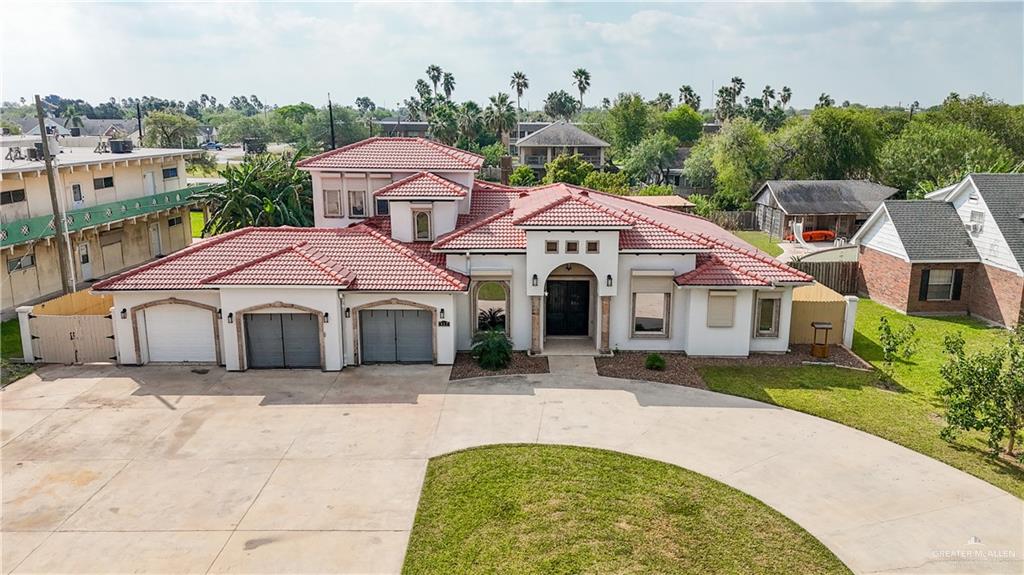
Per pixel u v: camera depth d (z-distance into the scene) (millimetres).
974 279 32938
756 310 26359
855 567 13812
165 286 24531
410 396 22547
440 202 27562
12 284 32250
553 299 28125
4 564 14023
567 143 87625
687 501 16188
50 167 28766
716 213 63375
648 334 26609
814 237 56469
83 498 16484
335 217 31953
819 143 67875
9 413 21219
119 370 24891
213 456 18531
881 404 21938
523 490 16703
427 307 24891
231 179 44094
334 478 17375
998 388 17734
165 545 14633
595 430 20016
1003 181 32719
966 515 15609
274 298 24344
